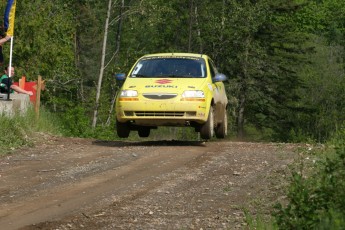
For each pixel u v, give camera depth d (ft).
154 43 305.32
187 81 86.43
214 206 51.29
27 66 155.33
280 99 294.66
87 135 131.54
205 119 85.46
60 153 77.82
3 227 44.57
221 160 71.92
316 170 60.34
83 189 56.95
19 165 69.10
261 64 279.08
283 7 293.23
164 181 60.39
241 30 259.19
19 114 92.07
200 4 279.28
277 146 83.05
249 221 44.88
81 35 271.28
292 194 41.75
